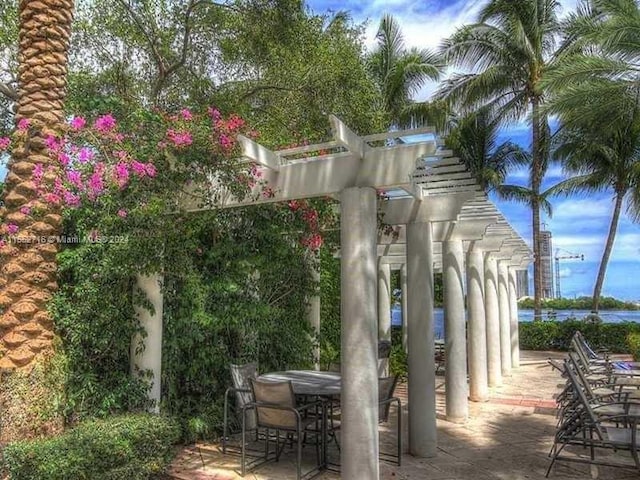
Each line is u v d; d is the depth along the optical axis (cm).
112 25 809
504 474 471
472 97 1719
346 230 430
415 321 544
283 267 666
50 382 448
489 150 1872
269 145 644
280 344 705
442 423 672
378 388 461
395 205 567
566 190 1845
